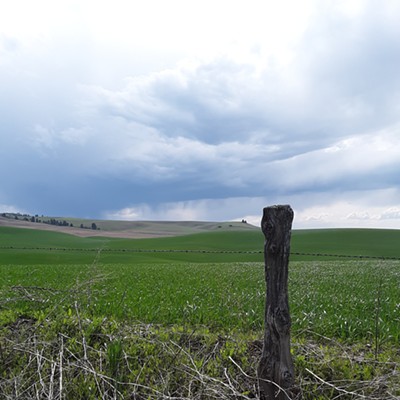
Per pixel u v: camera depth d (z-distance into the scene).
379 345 7.54
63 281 18.69
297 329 8.66
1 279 19.72
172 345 6.82
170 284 17.78
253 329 9.12
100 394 5.47
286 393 4.93
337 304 11.89
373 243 85.94
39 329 7.33
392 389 5.53
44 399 5.54
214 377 5.87
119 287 16.08
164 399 5.33
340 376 5.96
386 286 17.27
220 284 17.66
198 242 99.94
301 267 33.19
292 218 5.14
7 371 6.21
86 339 6.97
